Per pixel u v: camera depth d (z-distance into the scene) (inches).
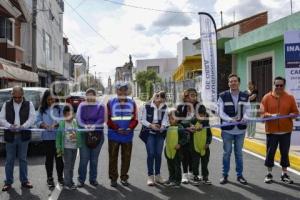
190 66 1352.1
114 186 324.8
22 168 321.7
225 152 333.4
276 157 434.0
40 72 1380.4
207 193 303.6
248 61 871.1
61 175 329.4
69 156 316.5
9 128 313.3
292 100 332.8
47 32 1444.4
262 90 823.1
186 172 337.4
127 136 327.9
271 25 689.6
